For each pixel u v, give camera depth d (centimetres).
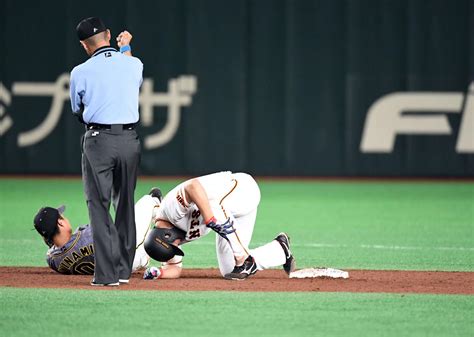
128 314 2881
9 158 8350
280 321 2800
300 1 8162
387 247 4644
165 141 8294
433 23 8081
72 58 8244
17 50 8269
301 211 6191
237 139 8281
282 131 8262
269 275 3647
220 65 8244
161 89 8250
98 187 3281
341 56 8169
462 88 8106
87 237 3541
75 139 8319
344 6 8131
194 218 3416
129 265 3378
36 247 4547
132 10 8188
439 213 6100
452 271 3853
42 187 7556
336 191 7438
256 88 8244
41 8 8238
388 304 3053
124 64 3341
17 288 3291
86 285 3356
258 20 8200
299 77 8219
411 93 8138
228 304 3028
